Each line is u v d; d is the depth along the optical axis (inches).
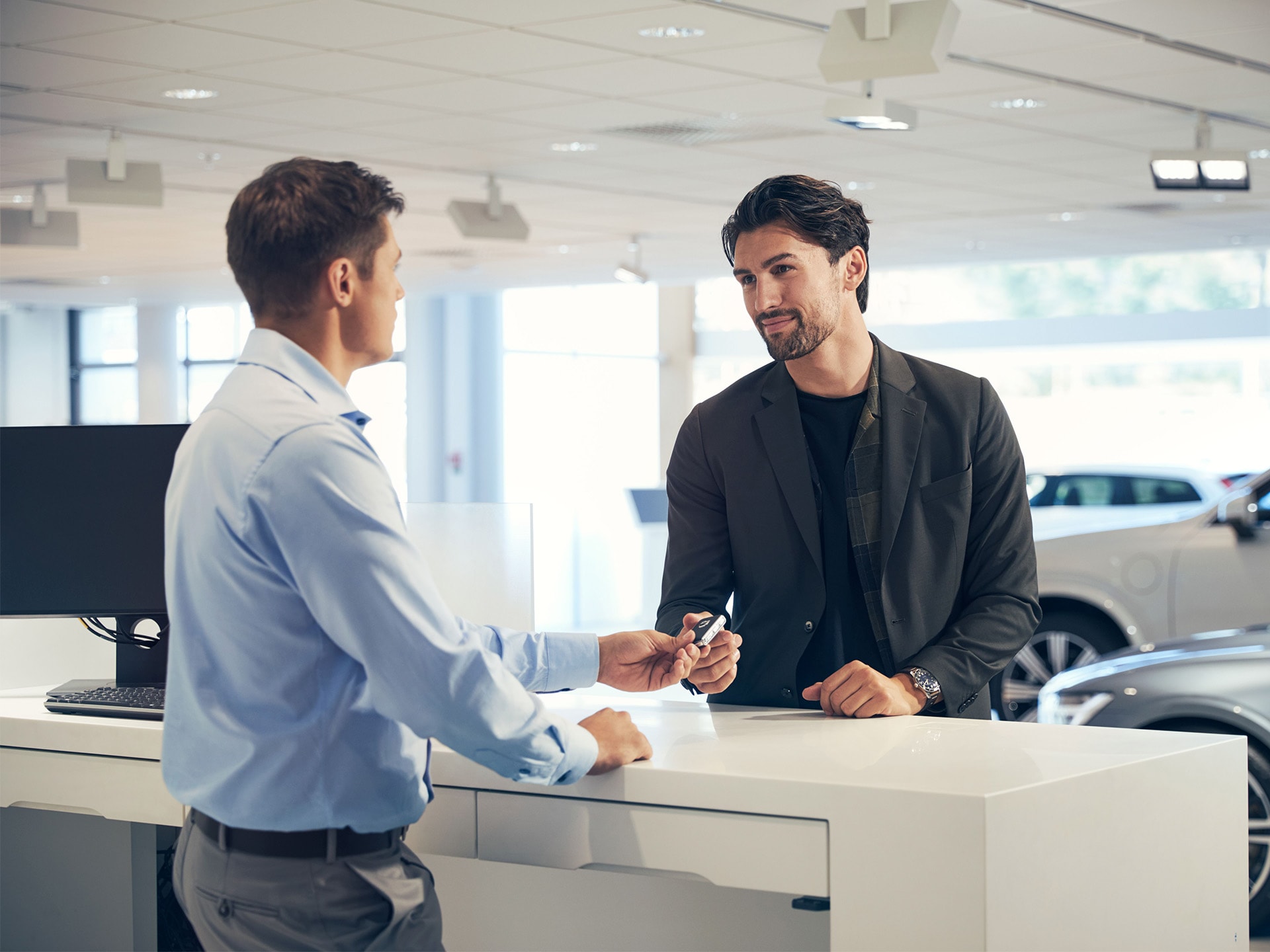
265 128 279.6
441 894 85.3
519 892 83.0
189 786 60.1
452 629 57.7
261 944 59.1
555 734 61.2
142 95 251.8
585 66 234.1
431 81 243.3
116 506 95.4
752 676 85.4
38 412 757.3
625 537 578.9
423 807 62.6
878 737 72.4
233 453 57.0
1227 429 608.4
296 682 57.6
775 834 63.0
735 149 304.2
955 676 79.7
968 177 339.0
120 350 749.3
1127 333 601.0
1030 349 623.2
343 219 59.6
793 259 77.9
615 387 674.8
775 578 83.8
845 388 83.2
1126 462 627.5
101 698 84.4
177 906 98.0
